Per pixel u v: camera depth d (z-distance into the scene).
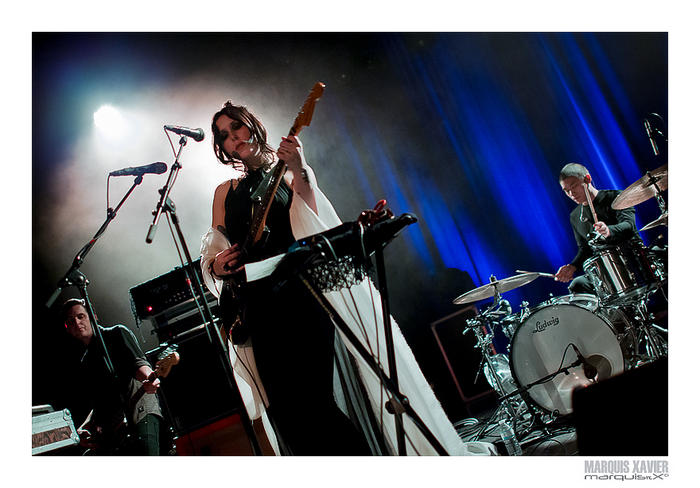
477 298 3.98
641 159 5.70
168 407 2.73
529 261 5.80
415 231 5.87
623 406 1.25
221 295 2.16
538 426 3.21
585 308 3.14
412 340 5.34
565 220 5.80
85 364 3.03
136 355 2.89
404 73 6.00
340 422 2.06
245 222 2.24
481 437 3.52
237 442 2.59
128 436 2.82
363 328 2.07
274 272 1.64
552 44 5.84
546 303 3.44
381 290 1.70
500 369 3.86
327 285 1.67
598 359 3.09
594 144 5.82
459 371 5.05
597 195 4.03
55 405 4.84
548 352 3.19
